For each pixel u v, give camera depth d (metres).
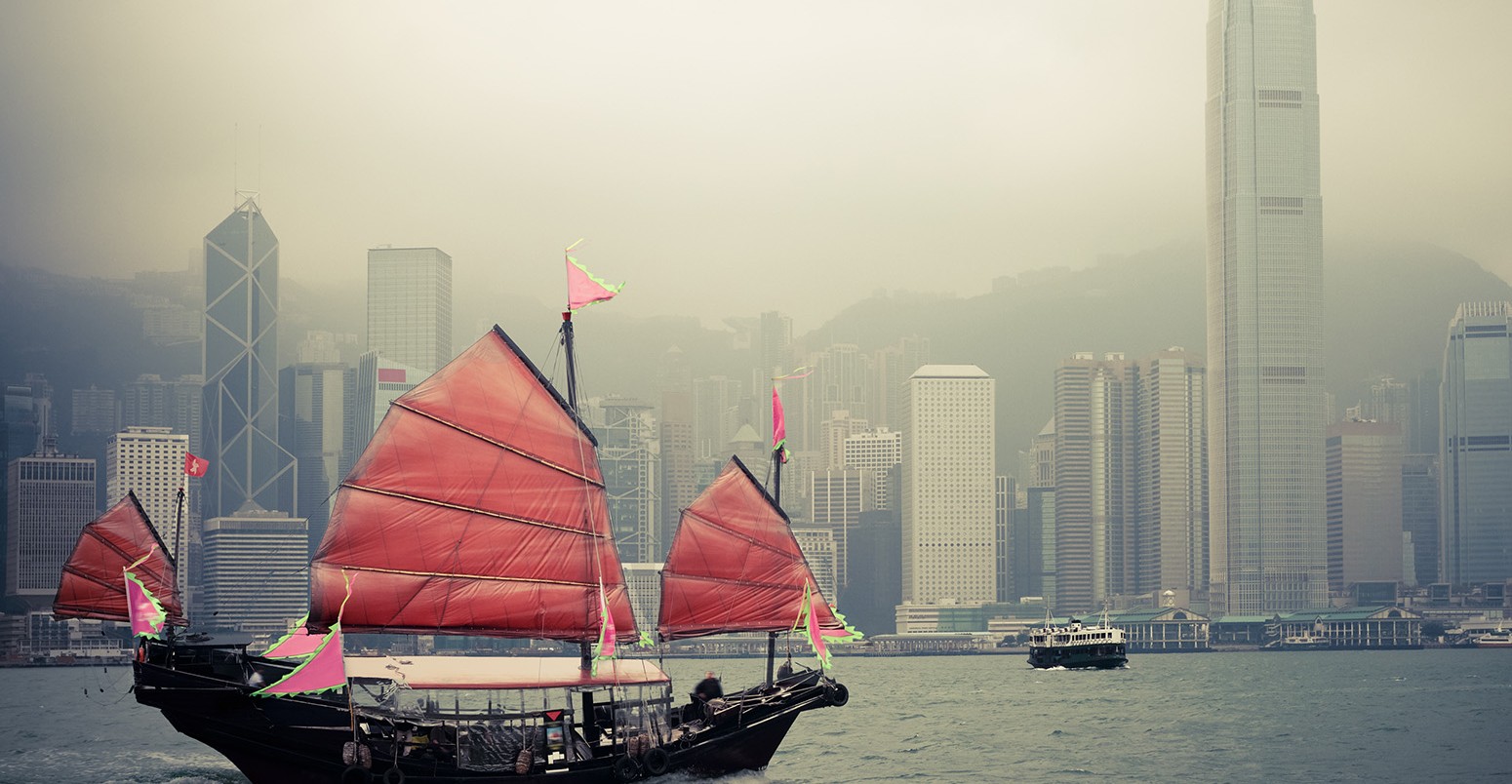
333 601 65.81
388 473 67.38
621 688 70.94
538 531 69.81
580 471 71.12
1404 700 154.50
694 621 77.88
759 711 71.94
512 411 70.12
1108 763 88.75
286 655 71.75
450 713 65.94
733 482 80.44
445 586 67.88
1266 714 131.50
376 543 66.81
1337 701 153.00
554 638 69.38
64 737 103.75
